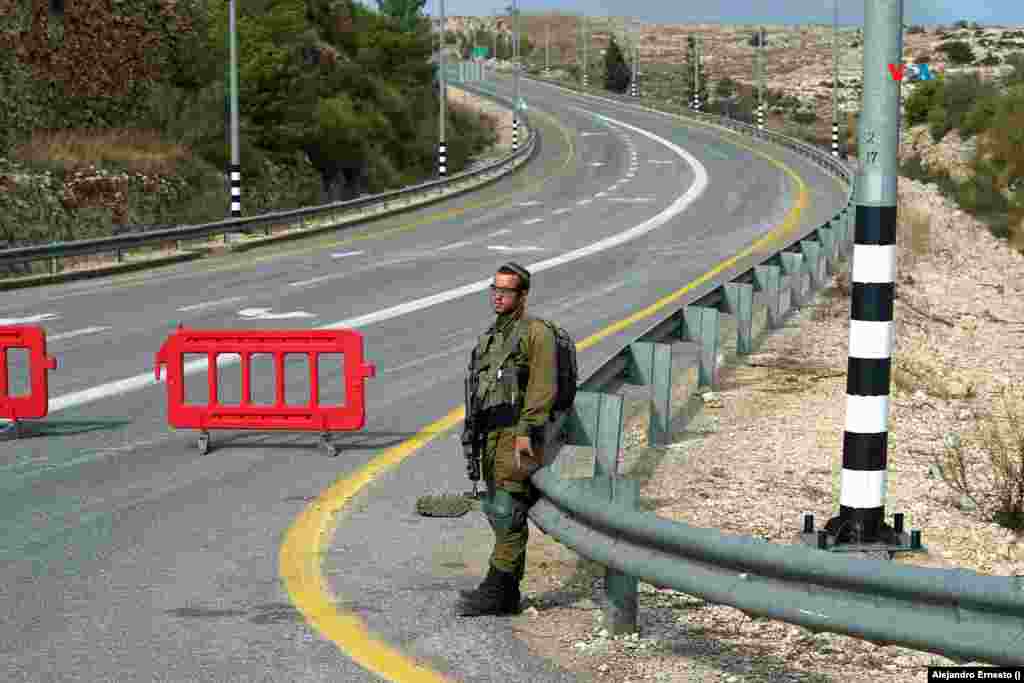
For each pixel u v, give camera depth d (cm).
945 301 2994
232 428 1241
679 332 1476
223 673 632
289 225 4284
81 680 623
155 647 674
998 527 965
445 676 626
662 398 1197
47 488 1059
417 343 1909
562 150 8212
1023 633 471
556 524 680
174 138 4950
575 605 745
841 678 617
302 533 919
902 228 4156
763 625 705
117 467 1139
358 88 7175
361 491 1052
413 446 1228
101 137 4584
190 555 859
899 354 1880
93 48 4778
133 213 4150
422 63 8919
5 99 4231
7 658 656
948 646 486
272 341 1205
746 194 5394
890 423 1394
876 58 830
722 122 9894
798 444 1216
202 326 2097
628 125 10050
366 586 789
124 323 2158
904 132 7544
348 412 1195
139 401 1471
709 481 1066
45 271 3030
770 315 2020
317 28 7762
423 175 7262
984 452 1302
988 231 4762
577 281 2733
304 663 647
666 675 621
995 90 7144
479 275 2878
